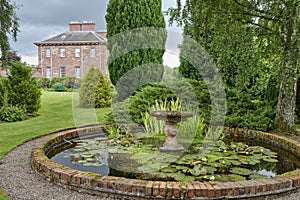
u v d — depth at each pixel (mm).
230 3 5371
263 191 2389
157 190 2324
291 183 2508
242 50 5367
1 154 3742
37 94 7816
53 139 4273
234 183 2416
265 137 4871
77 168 3277
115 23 7523
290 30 4645
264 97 7766
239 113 6168
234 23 5477
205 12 5500
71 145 4449
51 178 2711
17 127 5902
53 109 8883
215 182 2467
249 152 3896
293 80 5215
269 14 4855
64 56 21703
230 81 7090
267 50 5594
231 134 5605
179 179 2797
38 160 3000
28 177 2855
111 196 2426
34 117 7418
